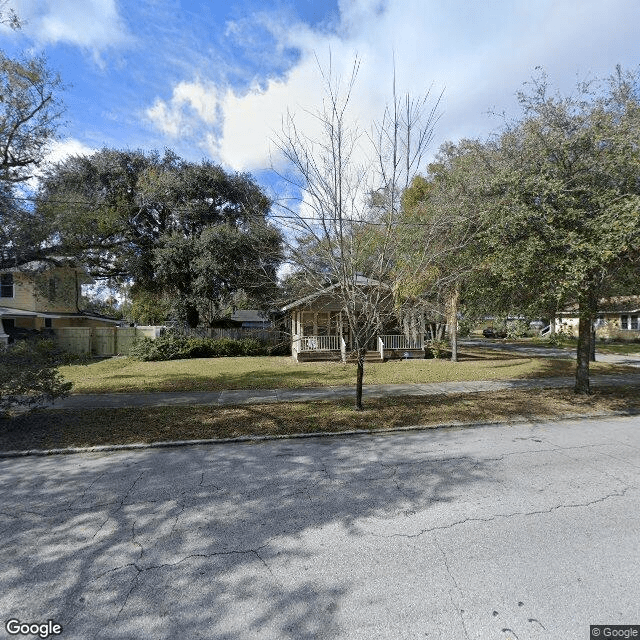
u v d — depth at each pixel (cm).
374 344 1909
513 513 374
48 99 1079
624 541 324
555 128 790
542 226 728
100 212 1741
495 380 1234
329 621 238
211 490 434
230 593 264
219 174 2302
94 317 2625
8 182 988
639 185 745
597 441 610
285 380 1234
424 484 446
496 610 246
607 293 954
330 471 490
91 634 230
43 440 612
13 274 1250
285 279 1238
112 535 340
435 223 825
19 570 290
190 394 1010
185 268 2172
